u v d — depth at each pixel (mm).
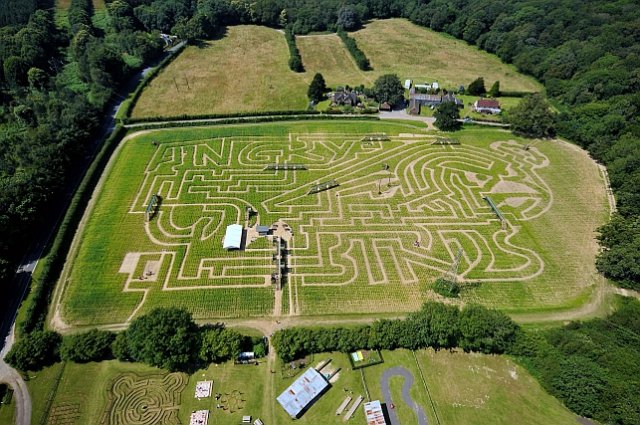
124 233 80188
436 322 59469
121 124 114500
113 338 58938
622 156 96875
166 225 82562
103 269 72938
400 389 56844
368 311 67625
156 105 125438
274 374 57906
